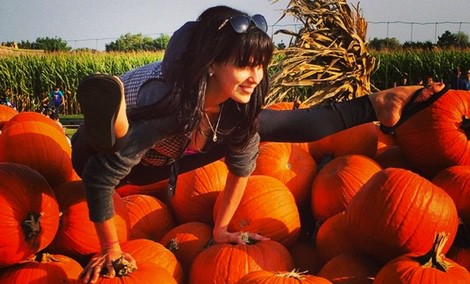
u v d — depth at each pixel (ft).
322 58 23.90
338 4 23.93
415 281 7.83
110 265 7.83
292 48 23.40
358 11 24.21
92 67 92.48
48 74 90.58
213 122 8.27
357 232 9.12
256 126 8.44
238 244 9.48
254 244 9.59
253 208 10.14
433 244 8.22
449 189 10.03
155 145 8.15
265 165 11.51
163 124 7.38
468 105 11.29
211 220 11.35
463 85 52.21
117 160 7.27
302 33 24.32
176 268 9.52
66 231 9.37
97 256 8.10
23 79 90.48
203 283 9.20
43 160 10.12
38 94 91.86
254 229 10.11
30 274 8.50
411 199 8.84
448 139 10.97
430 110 11.12
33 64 90.74
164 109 7.24
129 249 9.40
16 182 8.55
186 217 11.35
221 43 7.03
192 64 7.14
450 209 9.03
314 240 10.78
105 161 7.31
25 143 10.11
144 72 7.83
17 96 91.04
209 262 9.27
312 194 11.28
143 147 7.37
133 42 236.43
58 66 91.15
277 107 14.78
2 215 8.22
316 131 9.53
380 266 9.30
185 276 9.90
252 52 7.12
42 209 8.67
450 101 11.23
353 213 9.19
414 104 9.55
